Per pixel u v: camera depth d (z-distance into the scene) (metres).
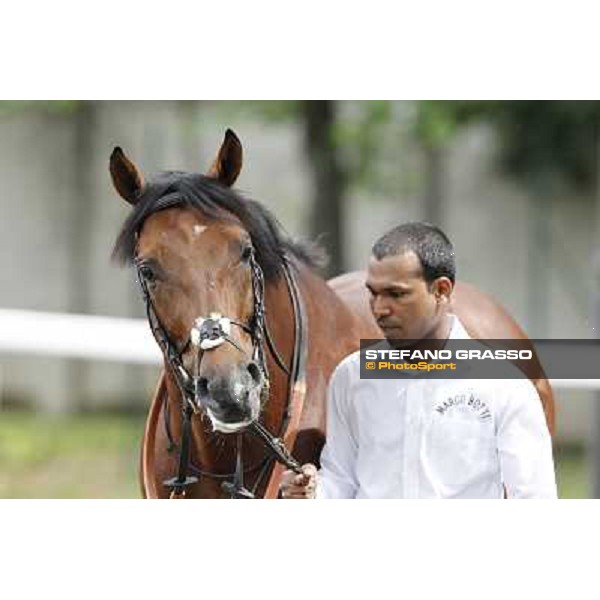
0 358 18.64
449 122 17.72
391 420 5.75
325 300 6.96
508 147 18.92
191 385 5.71
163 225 5.78
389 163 19.14
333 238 18.25
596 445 10.52
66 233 19.08
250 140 19.61
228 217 5.83
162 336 5.79
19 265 19.00
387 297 5.59
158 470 6.54
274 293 6.28
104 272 19.12
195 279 5.64
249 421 5.55
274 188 19.67
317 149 18.31
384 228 19.92
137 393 19.11
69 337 9.20
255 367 5.66
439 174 19.34
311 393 6.54
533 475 5.55
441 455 5.66
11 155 18.98
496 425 5.65
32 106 18.23
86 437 16.62
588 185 18.89
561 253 18.84
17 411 18.67
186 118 19.03
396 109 17.98
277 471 6.17
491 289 19.00
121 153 6.05
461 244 19.19
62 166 19.06
